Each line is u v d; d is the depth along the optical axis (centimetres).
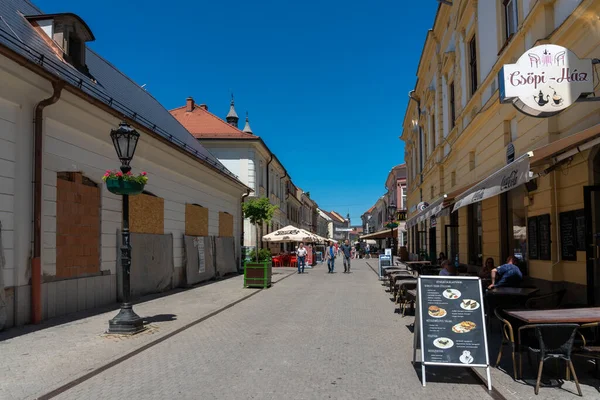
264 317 1046
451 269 1073
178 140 1716
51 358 654
